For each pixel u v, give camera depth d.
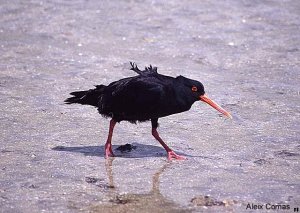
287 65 19.00
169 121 14.59
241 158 12.40
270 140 13.38
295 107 15.55
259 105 15.66
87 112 15.02
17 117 14.56
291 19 23.38
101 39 21.36
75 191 10.77
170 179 11.33
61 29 22.33
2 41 20.94
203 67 18.91
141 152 12.77
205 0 25.69
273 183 11.13
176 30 22.22
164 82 12.23
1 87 16.67
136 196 10.59
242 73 18.41
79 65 18.72
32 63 18.80
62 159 12.21
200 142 13.32
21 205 10.19
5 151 12.58
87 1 25.64
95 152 12.69
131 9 24.58
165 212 9.97
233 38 21.45
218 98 16.12
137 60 19.33
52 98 15.95
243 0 25.69
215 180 11.27
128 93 12.28
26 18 23.45
